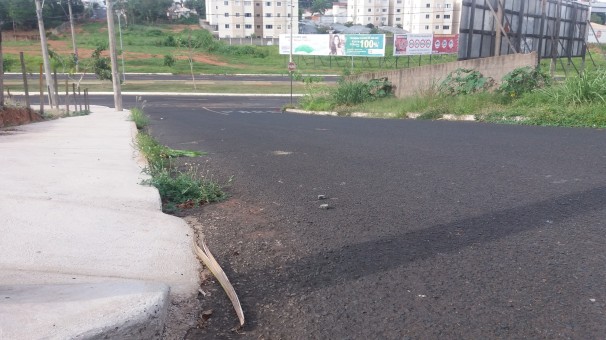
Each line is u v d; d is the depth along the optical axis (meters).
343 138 9.30
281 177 5.73
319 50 60.28
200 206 4.59
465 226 3.61
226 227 3.87
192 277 2.86
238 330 2.30
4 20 85.94
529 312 2.33
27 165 5.79
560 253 3.02
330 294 2.61
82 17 99.62
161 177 5.08
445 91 16.80
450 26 103.88
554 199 4.21
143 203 4.28
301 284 2.76
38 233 3.31
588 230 3.40
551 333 2.15
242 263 3.11
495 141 7.91
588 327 2.19
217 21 105.50
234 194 4.98
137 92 43.59
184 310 2.47
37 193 4.32
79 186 4.71
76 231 3.41
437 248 3.19
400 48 55.91
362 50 58.16
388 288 2.65
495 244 3.22
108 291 2.31
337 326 2.29
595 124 10.11
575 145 7.14
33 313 2.07
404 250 3.19
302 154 7.46
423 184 5.00
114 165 6.13
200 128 13.55
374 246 3.29
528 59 14.47
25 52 65.19
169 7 119.12
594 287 2.56
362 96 22.00
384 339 2.15
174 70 60.84
